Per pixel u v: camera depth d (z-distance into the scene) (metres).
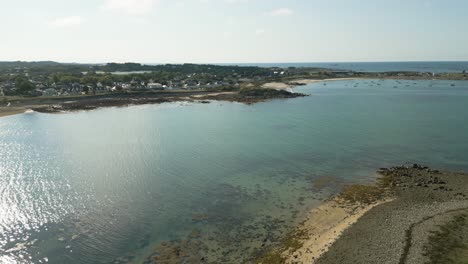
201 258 32.84
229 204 44.25
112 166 59.22
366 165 58.06
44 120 106.88
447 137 75.50
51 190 48.97
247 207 43.38
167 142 75.81
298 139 76.75
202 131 87.31
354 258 31.27
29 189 49.38
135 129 90.81
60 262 32.75
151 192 48.09
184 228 38.47
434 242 33.25
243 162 60.88
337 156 63.28
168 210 42.69
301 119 102.69
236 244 35.09
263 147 70.50
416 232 35.31
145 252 34.06
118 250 34.50
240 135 82.00
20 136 83.50
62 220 40.53
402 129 84.81
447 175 52.06
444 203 42.41
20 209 43.25
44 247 35.22
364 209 41.62
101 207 43.59
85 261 32.81
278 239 35.78
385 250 32.28
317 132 83.69
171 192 48.09
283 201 44.94
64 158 64.12
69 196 46.91
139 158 63.62
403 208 41.34
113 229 38.41
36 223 39.91
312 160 61.28
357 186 48.94
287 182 51.34
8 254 34.03
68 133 86.44
